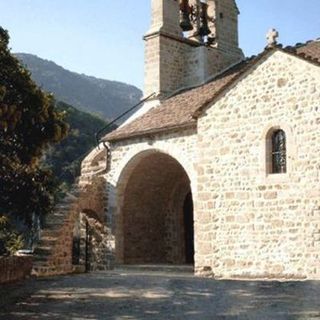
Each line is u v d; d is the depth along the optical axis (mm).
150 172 19953
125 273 17062
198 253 16234
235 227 15453
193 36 22844
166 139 17953
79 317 8938
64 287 12820
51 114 12820
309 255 13844
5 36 12211
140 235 20672
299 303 9773
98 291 12062
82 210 19047
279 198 14586
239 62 23156
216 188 16047
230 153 15805
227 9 23297
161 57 21250
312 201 13922
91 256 19922
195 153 16984
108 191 19656
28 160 12555
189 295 11188
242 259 15195
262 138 15102
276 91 14961
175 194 21797
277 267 14430
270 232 14680
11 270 14352
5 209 12781
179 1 22281
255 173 15164
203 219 16250
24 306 10109
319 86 14070
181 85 21859
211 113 16422
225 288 12156
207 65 21734
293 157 14406
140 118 19969
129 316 8953
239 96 15781
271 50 15125
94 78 127062
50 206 13273
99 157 21406
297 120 14430
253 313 8922
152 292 11773
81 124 52844
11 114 11422
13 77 11906
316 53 16969
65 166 47125
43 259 17062
